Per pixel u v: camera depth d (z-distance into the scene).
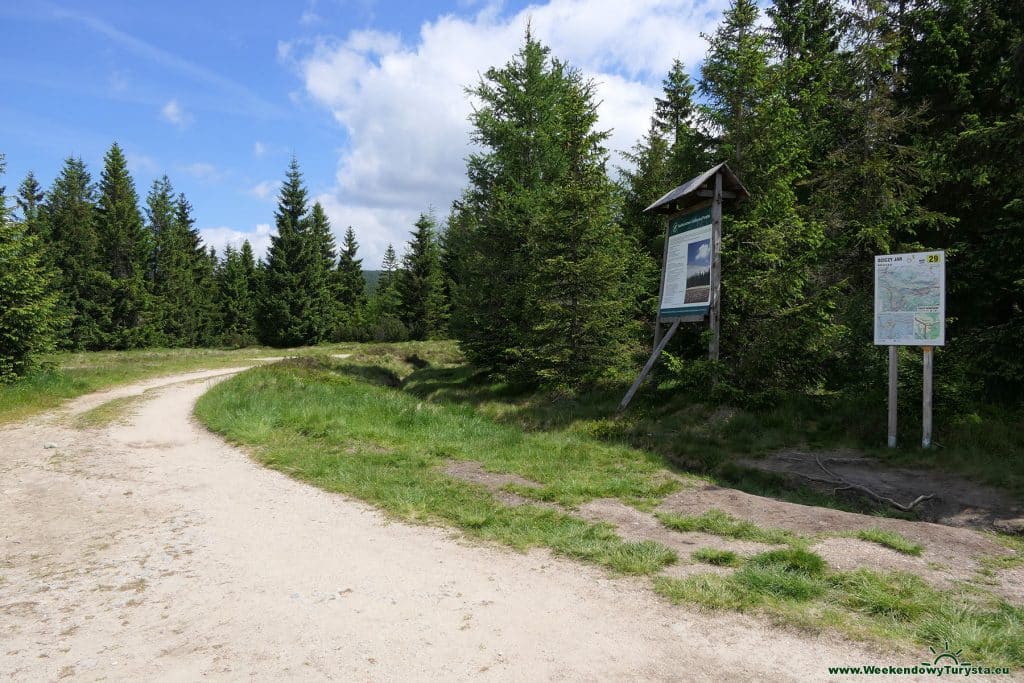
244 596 4.34
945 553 5.01
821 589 4.17
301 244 55.41
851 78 15.31
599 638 3.62
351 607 4.12
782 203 14.89
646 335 17.94
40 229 44.56
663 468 8.48
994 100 13.44
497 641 3.60
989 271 10.27
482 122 19.44
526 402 14.73
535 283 15.73
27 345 16.06
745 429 10.23
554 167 18.55
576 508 6.55
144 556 5.19
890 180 13.82
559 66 20.12
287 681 3.16
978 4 13.12
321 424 10.95
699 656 3.38
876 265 8.94
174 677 3.22
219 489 7.41
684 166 17.77
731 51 15.42
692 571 4.67
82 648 3.59
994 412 9.48
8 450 9.55
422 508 6.49
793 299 12.04
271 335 55.19
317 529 5.89
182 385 19.94
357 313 72.56
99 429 11.58
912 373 10.48
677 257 12.98
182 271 58.38
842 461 8.45
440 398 16.98
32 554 5.25
